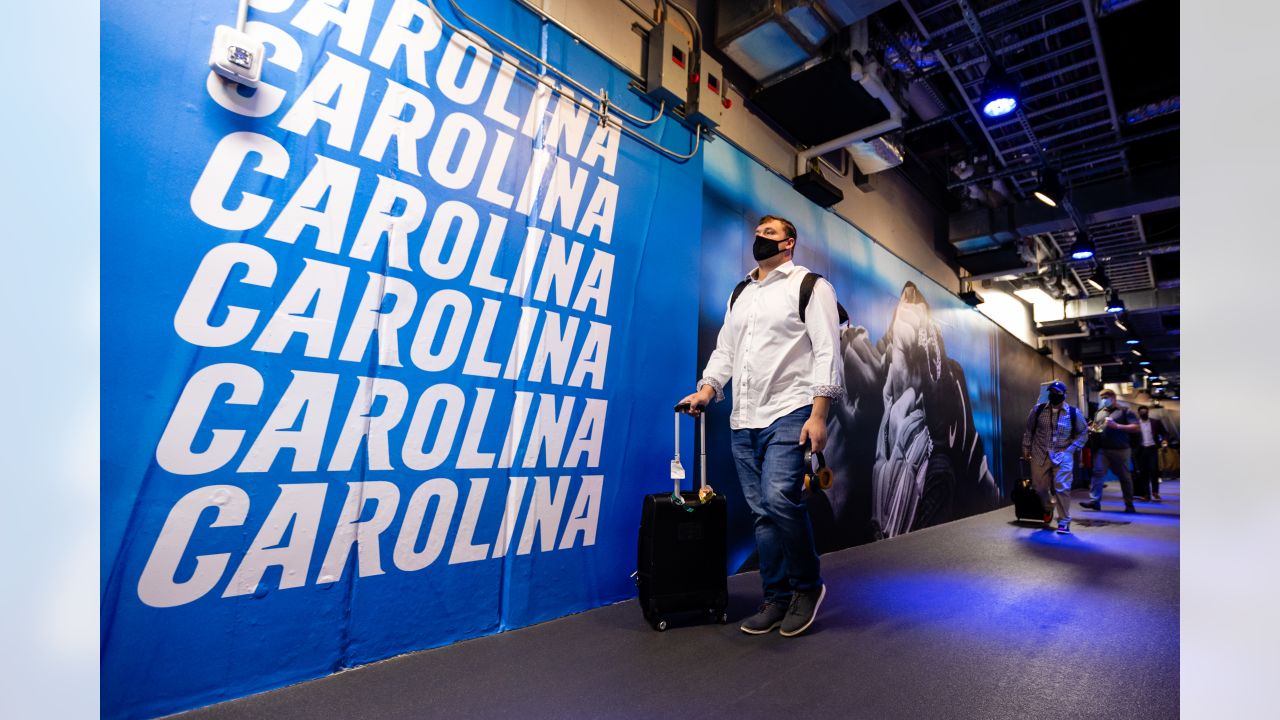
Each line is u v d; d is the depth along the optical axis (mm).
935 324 6312
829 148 4129
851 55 3420
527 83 2307
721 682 1651
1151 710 1512
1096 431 7270
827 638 2059
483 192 2133
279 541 1584
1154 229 7953
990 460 7625
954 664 1818
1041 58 4148
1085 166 5984
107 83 1370
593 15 2602
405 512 1854
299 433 1636
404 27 1932
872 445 4832
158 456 1402
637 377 2701
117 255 1369
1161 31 4305
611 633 2084
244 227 1562
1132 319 11891
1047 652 1941
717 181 3344
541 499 2250
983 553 3984
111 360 1350
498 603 2092
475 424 2061
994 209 6547
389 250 1859
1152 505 7969
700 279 3164
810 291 2217
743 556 3277
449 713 1429
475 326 2082
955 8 3758
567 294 2408
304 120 1689
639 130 2818
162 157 1439
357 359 1767
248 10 1601
